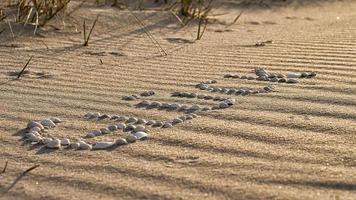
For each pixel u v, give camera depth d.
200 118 3.24
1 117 3.35
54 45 5.37
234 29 6.71
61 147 2.86
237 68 4.50
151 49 5.37
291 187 2.32
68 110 3.48
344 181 2.34
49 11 6.08
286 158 2.60
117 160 2.67
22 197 2.35
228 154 2.69
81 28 6.02
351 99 3.42
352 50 4.99
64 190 2.39
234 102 3.50
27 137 3.02
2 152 2.82
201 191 2.32
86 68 4.59
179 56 5.05
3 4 6.31
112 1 7.41
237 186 2.35
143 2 7.71
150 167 2.57
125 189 2.37
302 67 4.40
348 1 9.76
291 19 7.75
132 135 2.94
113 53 5.17
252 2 8.90
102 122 3.25
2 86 4.02
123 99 3.69
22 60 4.80
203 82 4.07
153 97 3.72
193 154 2.71
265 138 2.87
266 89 3.78
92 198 2.31
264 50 5.21
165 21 6.71
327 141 2.78
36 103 3.63
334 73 4.14
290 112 3.25
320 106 3.32
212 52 5.21
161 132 3.03
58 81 4.18
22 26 5.74
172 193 2.31
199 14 7.15
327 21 7.38
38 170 2.60
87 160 2.69
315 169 2.47
